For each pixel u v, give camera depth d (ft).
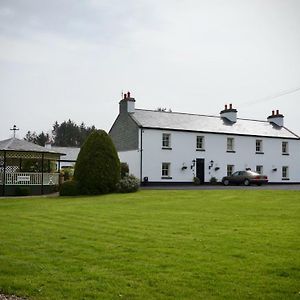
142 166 127.85
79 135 362.74
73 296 21.34
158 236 37.55
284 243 33.68
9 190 98.99
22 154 103.91
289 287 22.56
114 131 142.41
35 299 21.04
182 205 66.44
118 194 91.61
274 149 152.66
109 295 21.44
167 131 132.46
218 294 21.53
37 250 32.04
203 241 34.91
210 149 139.33
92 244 34.12
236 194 83.76
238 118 157.58
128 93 136.98
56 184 110.01
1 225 45.52
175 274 25.09
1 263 28.02
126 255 30.07
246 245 33.04
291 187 115.55
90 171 94.99
